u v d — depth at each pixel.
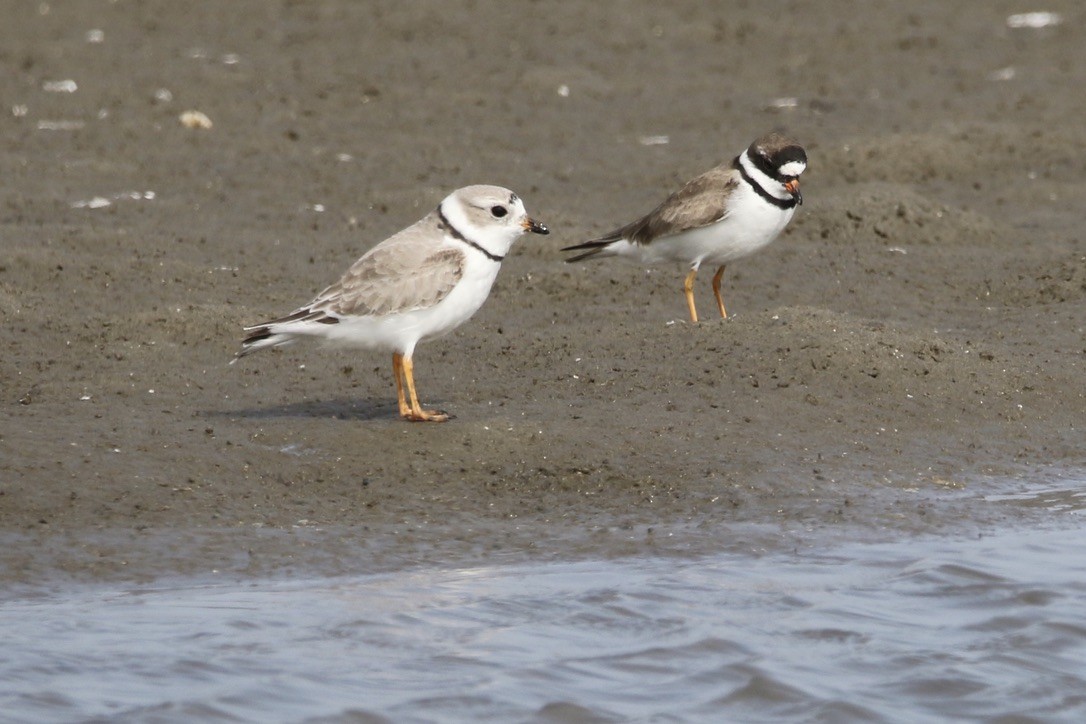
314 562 10.85
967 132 25.30
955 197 22.69
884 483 12.66
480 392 14.27
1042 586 11.05
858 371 14.62
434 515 11.73
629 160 24.06
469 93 27.44
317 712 9.05
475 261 12.73
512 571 10.91
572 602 10.52
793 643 10.23
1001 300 17.97
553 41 31.25
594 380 14.55
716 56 30.80
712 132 25.81
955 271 18.95
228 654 9.60
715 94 28.22
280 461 12.42
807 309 15.91
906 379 14.59
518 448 12.84
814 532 11.76
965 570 11.24
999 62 30.47
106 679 9.25
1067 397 14.59
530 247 19.45
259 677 9.39
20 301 16.17
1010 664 10.09
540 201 21.73
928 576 11.13
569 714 9.27
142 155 23.12
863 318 16.42
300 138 24.53
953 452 13.34
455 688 9.44
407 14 32.81
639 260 17.31
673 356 15.06
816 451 13.14
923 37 32.25
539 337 15.88
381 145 24.34
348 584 10.57
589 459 12.71
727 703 9.49
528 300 17.61
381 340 12.80
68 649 9.53
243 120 25.36
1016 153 24.56
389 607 10.30
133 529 11.16
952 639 10.37
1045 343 16.08
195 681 9.29
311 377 14.62
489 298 17.53
